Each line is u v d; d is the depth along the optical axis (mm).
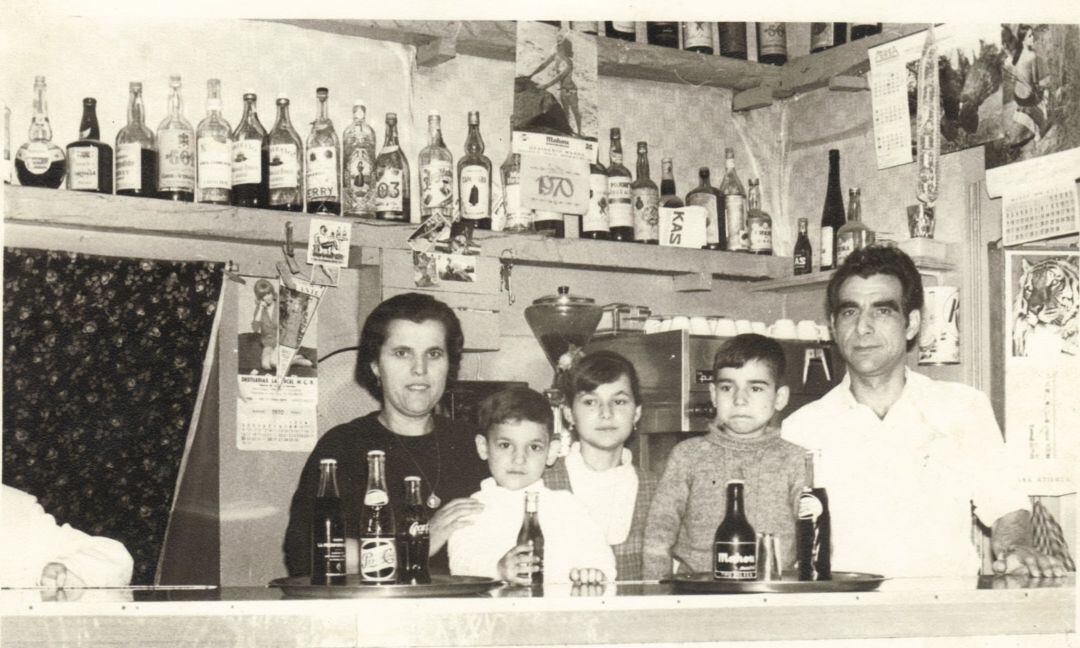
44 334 2617
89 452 2666
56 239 2639
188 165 2727
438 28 3006
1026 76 3094
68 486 2648
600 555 2863
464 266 2980
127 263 2680
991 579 2730
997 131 3145
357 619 2221
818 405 3092
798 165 3645
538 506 2881
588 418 2973
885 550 2967
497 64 3244
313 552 2598
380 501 2617
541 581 2754
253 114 2830
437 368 2924
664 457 3096
